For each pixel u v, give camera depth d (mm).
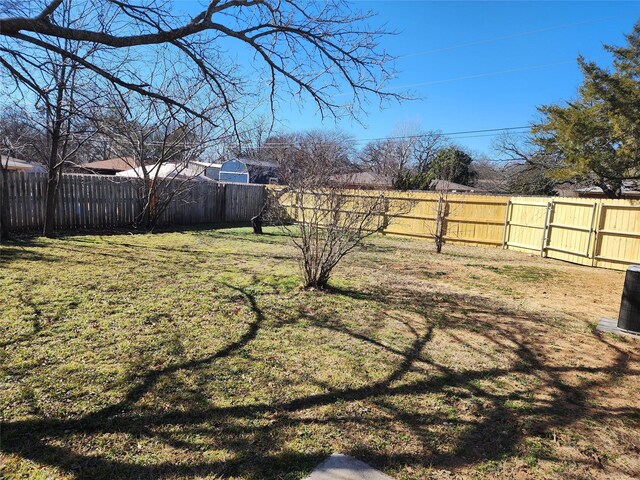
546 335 4949
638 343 4805
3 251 7965
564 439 2783
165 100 3217
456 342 4527
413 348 4262
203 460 2352
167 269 7176
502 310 5941
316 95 4777
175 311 4918
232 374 3432
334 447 2543
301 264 7297
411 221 15266
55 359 3498
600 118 17625
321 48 4367
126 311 4801
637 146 15656
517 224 12953
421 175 27547
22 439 2445
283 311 5176
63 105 4738
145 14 3152
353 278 7469
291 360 3771
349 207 6375
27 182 10500
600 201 10453
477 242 13914
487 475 2367
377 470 2355
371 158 40531
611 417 3115
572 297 7082
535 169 27359
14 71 2910
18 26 2467
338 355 3949
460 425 2879
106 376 3262
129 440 2498
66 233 11039
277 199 8102
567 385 3627
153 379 3260
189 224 15594
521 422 2967
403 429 2789
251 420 2783
